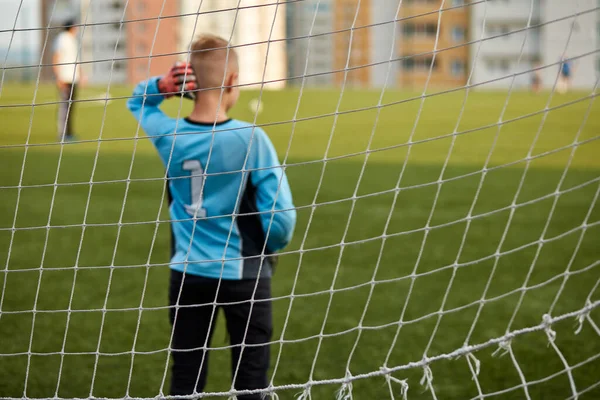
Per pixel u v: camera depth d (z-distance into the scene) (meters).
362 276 4.94
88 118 16.30
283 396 3.04
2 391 3.05
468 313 4.14
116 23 2.39
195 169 2.45
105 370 3.32
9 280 4.81
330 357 3.48
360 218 6.83
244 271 2.42
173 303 2.50
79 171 9.39
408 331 3.84
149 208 7.27
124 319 4.05
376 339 3.72
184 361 2.49
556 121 17.16
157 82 2.55
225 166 2.42
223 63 2.48
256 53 22.88
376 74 56.62
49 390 3.08
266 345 2.47
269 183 2.38
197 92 2.49
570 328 3.86
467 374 3.26
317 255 5.52
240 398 2.43
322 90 26.50
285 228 2.36
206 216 2.44
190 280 2.45
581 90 33.12
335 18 36.47
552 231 6.31
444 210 7.19
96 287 4.68
